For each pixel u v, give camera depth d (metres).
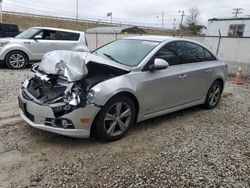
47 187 2.84
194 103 5.38
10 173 3.04
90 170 3.20
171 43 4.81
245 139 4.42
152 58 4.34
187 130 4.62
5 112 4.87
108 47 5.11
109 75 3.87
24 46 9.70
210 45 14.05
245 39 12.34
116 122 3.92
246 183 3.16
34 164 3.24
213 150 3.93
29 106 3.67
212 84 5.71
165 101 4.61
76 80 3.56
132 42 4.94
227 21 22.12
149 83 4.20
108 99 3.65
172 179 3.14
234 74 12.68
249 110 6.12
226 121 5.23
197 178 3.19
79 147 3.72
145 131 4.44
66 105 3.46
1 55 9.34
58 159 3.39
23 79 7.76
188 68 4.96
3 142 3.71
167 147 3.91
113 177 3.10
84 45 11.00
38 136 3.95
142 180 3.08
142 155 3.64
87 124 3.57
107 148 3.75
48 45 10.20
